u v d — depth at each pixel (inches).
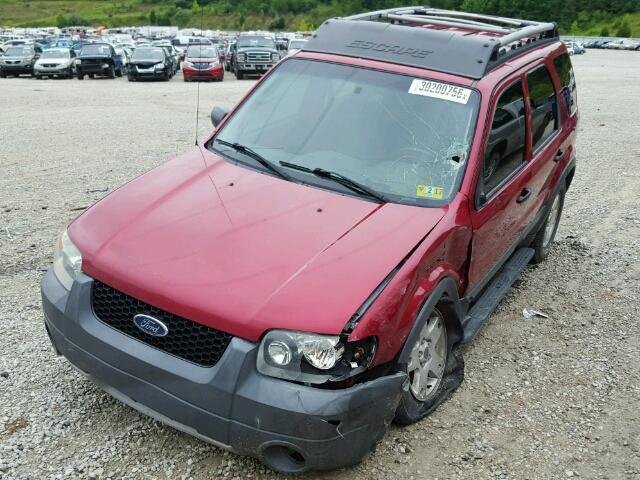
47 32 3307.1
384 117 160.7
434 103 160.7
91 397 146.9
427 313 130.1
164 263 121.9
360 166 153.0
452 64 167.2
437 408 153.1
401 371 123.3
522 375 171.6
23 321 178.7
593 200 331.6
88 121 526.9
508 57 181.9
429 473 132.9
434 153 153.8
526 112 183.6
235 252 123.5
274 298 113.5
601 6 4239.7
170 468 128.2
